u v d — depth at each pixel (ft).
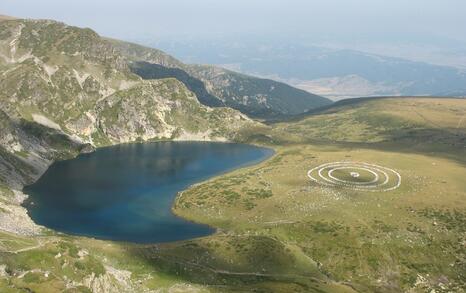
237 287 414.82
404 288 478.59
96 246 470.39
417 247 538.47
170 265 447.42
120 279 371.56
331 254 529.04
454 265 511.40
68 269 321.52
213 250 513.86
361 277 494.59
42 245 344.90
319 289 438.40
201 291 389.60
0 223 497.05
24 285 279.08
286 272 485.56
